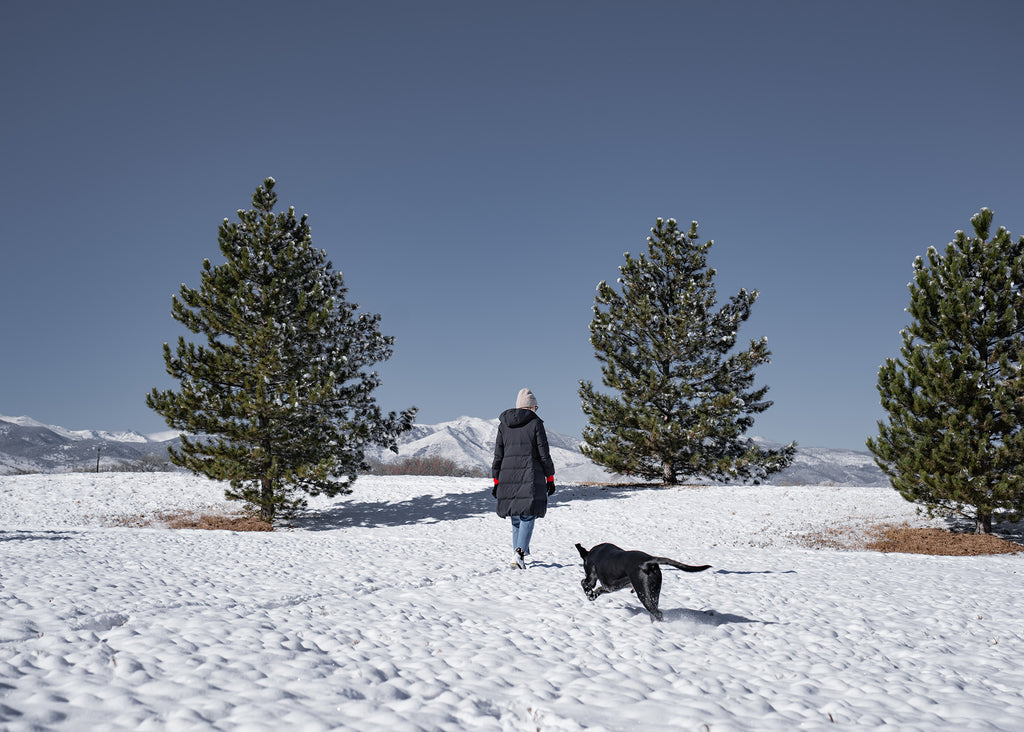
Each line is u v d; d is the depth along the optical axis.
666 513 20.56
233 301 19.17
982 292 15.99
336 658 4.23
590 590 6.89
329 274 21.69
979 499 15.48
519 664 4.36
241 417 19.16
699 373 26.36
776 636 5.58
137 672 3.61
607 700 3.64
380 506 23.16
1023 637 6.06
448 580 8.13
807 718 3.55
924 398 15.92
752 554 12.79
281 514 20.61
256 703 3.22
